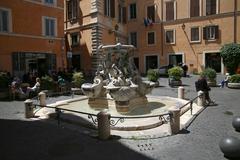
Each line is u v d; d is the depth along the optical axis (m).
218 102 15.14
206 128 9.52
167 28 38.72
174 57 38.62
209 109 13.09
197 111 12.30
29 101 11.77
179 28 37.81
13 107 14.52
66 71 28.45
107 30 33.75
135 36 41.91
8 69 24.70
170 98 15.22
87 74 31.41
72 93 18.25
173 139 8.30
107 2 33.84
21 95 17.72
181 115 11.27
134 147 7.68
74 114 11.51
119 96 11.20
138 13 41.19
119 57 13.34
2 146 7.97
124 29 41.22
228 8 34.22
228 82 22.39
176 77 23.72
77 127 9.91
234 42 34.12
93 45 31.33
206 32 35.81
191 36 37.03
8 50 24.70
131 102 12.15
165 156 6.98
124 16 41.69
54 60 29.16
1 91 18.39
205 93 14.35
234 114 11.90
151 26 40.12
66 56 32.28
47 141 8.37
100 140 8.34
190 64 37.25
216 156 6.89
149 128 9.40
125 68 13.22
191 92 19.50
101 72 13.39
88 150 7.52
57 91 20.38
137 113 11.48
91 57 31.64
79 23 33.34
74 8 34.06
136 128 9.23
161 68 35.28
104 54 13.62
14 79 20.22
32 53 26.86
